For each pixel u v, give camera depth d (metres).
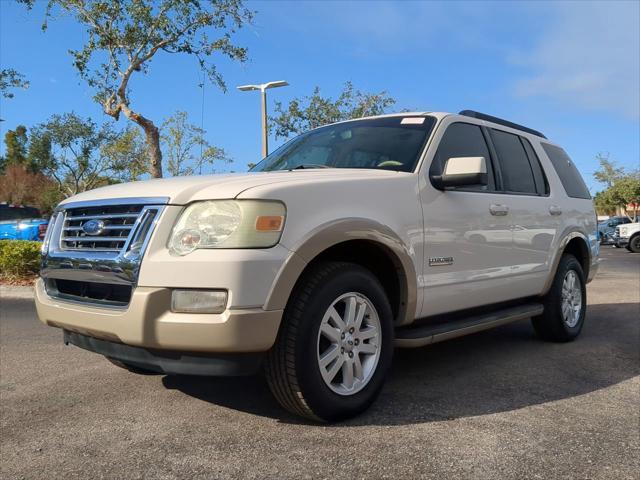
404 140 4.27
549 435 3.17
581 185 6.36
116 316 3.01
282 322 3.10
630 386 4.16
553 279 5.43
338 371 3.34
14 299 9.32
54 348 5.45
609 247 32.12
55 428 3.30
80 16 12.80
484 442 3.05
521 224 4.88
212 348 2.87
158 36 12.98
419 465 2.76
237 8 13.19
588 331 6.28
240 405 3.64
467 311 4.38
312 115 22.47
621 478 2.67
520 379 4.30
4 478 2.67
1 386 4.18
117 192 3.39
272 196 3.04
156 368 3.07
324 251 3.41
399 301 3.77
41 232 15.78
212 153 25.55
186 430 3.23
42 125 25.69
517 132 5.41
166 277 2.93
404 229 3.69
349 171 3.79
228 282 2.86
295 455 2.87
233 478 2.62
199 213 3.02
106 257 3.14
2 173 45.28
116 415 3.50
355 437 3.10
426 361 4.85
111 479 2.64
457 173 3.89
